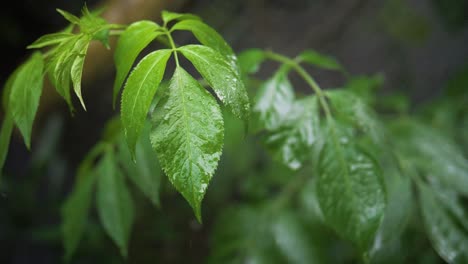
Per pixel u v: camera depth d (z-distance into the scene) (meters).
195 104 0.39
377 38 1.76
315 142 0.53
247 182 0.96
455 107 0.90
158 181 0.55
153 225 1.19
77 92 0.40
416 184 0.59
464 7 1.32
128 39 0.44
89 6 1.18
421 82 2.16
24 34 1.15
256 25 1.30
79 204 0.59
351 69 1.80
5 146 0.47
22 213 1.11
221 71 0.40
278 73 0.56
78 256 1.07
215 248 0.75
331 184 0.50
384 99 0.83
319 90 0.55
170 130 0.39
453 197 0.58
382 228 0.55
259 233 0.74
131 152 0.38
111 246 1.09
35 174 1.12
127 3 0.73
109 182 0.58
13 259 1.24
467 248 0.55
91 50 0.69
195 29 0.45
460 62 2.21
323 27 1.49
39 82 0.45
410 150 0.67
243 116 0.40
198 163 0.38
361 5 1.57
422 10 1.80
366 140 0.61
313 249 0.71
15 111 0.46
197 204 0.38
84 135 1.25
